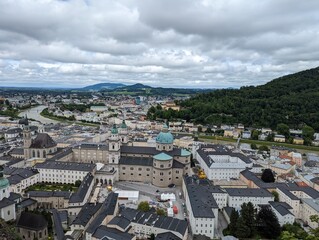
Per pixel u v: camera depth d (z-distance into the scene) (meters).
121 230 181.50
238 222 197.50
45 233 183.12
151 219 198.88
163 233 181.75
